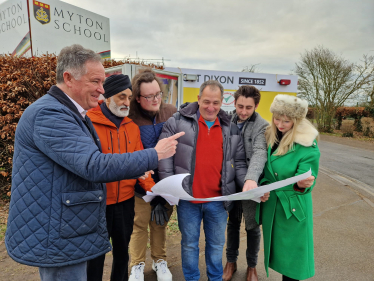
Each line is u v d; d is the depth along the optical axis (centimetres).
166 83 409
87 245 129
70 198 122
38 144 115
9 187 419
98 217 135
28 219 118
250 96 220
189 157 195
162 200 211
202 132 200
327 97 1664
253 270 234
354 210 430
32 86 393
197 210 201
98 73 131
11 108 385
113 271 197
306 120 191
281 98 184
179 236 321
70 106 129
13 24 545
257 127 216
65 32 575
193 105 205
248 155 222
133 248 231
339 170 738
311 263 193
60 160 114
